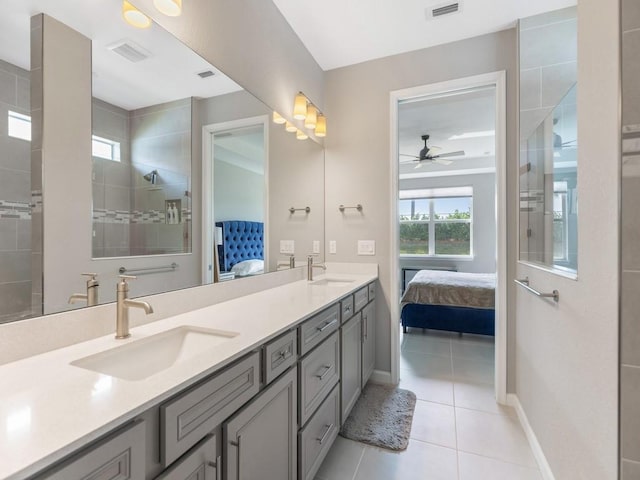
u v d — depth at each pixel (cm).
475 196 603
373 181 260
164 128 134
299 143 239
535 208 186
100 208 109
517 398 213
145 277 126
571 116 134
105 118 112
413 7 200
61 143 98
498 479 153
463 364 292
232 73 170
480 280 395
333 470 160
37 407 62
